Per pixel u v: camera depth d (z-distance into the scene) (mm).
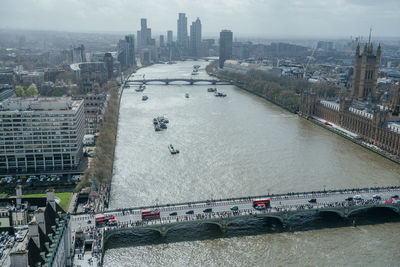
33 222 172500
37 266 167250
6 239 197500
